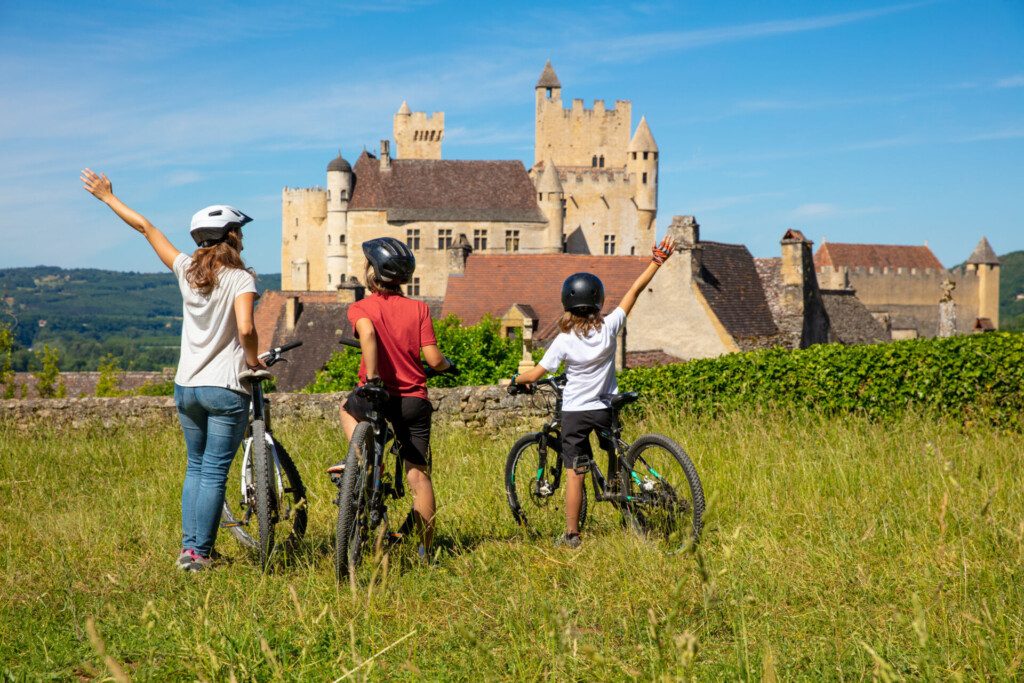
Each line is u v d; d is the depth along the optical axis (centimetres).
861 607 390
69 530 579
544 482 602
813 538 501
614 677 328
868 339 4725
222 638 360
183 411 505
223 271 496
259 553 502
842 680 317
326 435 1052
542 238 9644
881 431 877
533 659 346
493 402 1192
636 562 458
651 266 560
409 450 505
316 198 11694
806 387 1137
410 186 9669
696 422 1055
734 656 338
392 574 443
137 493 711
